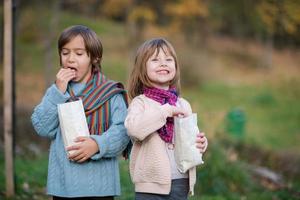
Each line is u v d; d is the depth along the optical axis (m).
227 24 37.97
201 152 3.99
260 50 39.50
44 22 20.59
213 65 31.77
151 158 3.94
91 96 4.08
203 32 34.47
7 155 6.48
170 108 3.91
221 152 9.11
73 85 4.14
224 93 27.20
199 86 27.69
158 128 3.86
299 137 19.11
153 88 4.08
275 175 10.06
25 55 27.34
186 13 29.91
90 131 4.05
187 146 3.91
